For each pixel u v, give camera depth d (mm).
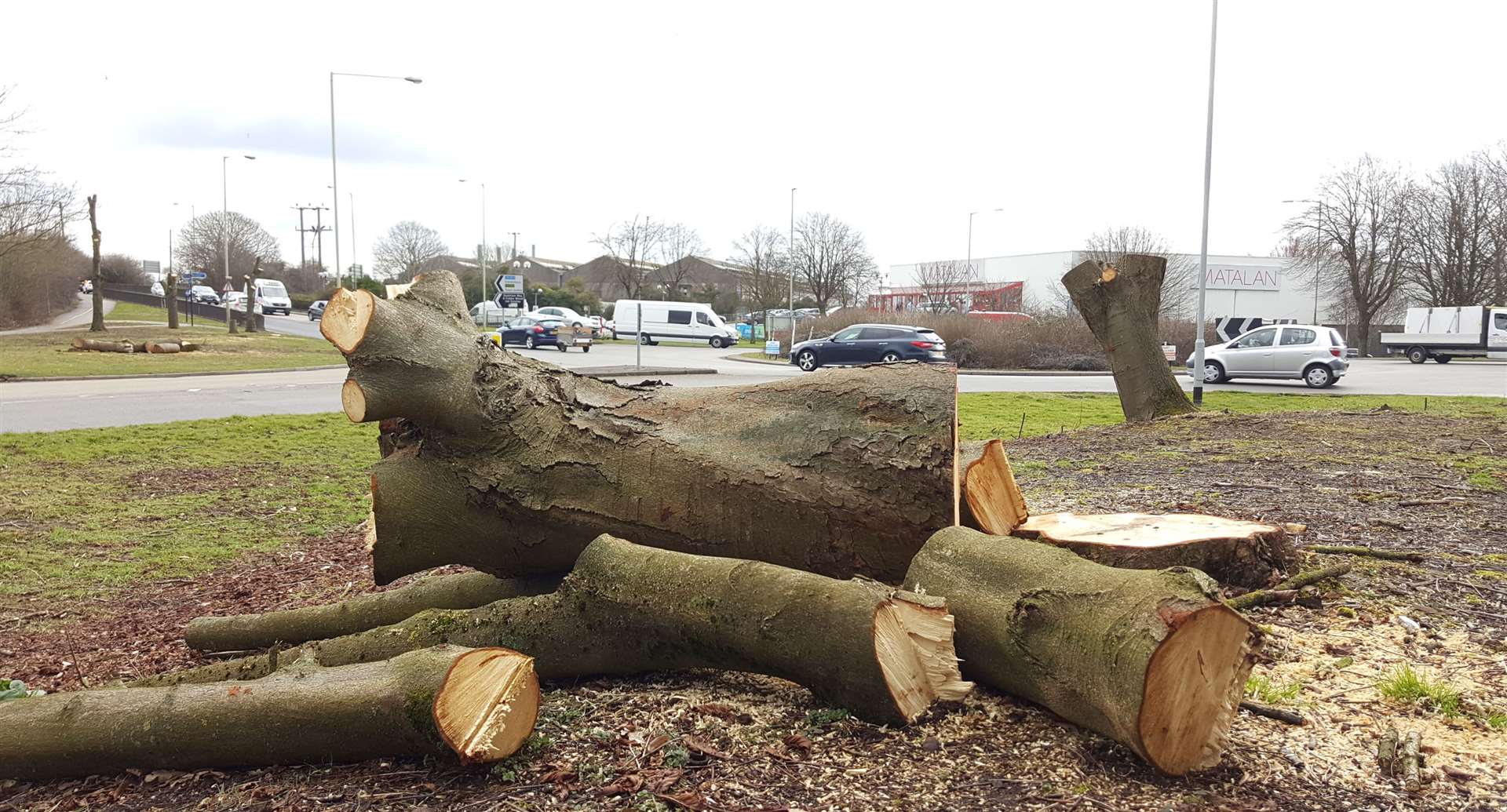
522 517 4508
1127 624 2932
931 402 4090
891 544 4059
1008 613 3348
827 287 60375
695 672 4059
